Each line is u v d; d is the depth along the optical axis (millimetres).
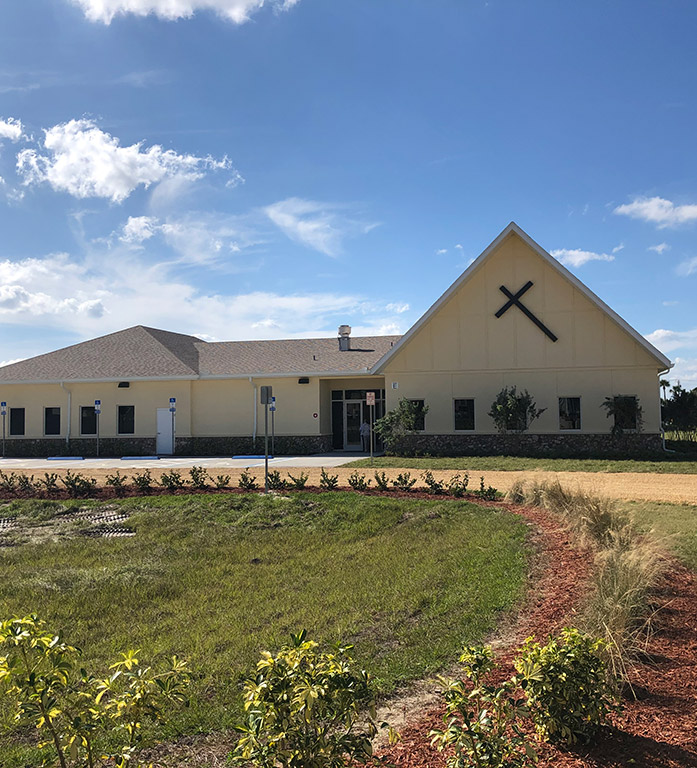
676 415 38781
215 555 11539
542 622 6762
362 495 15539
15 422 35000
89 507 15711
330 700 3189
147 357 35188
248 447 33000
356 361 33781
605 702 4387
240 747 3246
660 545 9211
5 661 3123
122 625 8047
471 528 11984
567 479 19594
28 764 4754
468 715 3822
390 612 7660
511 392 29125
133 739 3641
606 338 29078
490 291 30141
